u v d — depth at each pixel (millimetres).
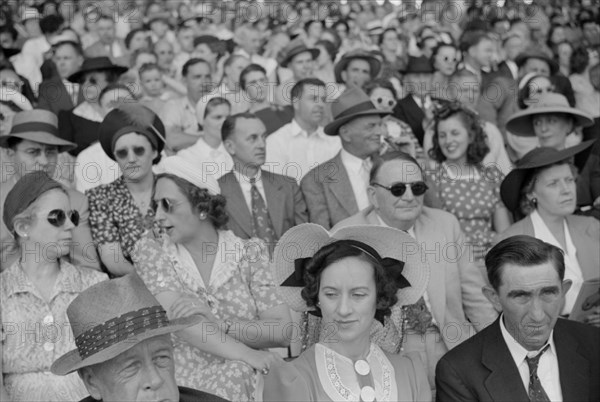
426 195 6512
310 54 10281
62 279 4770
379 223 5551
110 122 6121
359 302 3719
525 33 13438
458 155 6594
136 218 6020
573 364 4008
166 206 4898
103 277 4910
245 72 9289
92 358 3195
